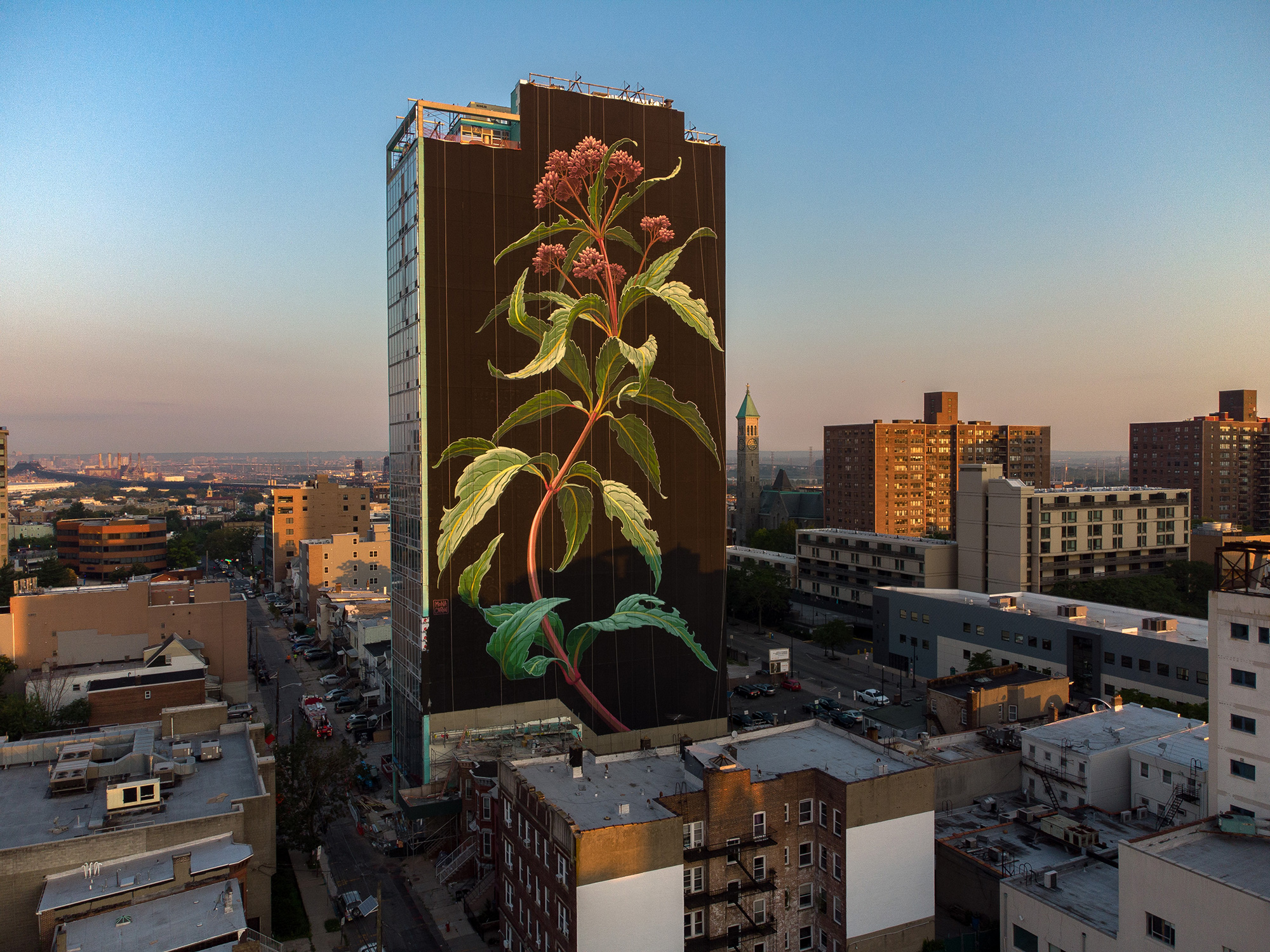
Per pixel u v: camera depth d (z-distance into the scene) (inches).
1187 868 1611.7
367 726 4215.1
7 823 2070.6
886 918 2096.5
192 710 2738.7
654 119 3540.8
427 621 3095.5
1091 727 2731.3
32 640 4042.8
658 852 1872.5
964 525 6013.8
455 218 3171.8
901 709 3412.9
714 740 2519.7
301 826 2787.9
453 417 3157.0
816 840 2154.3
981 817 2493.8
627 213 3491.6
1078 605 4330.7
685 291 3617.1
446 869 2709.2
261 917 2193.7
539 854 2009.1
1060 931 1861.5
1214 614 1919.3
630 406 3489.2
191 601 4594.0
